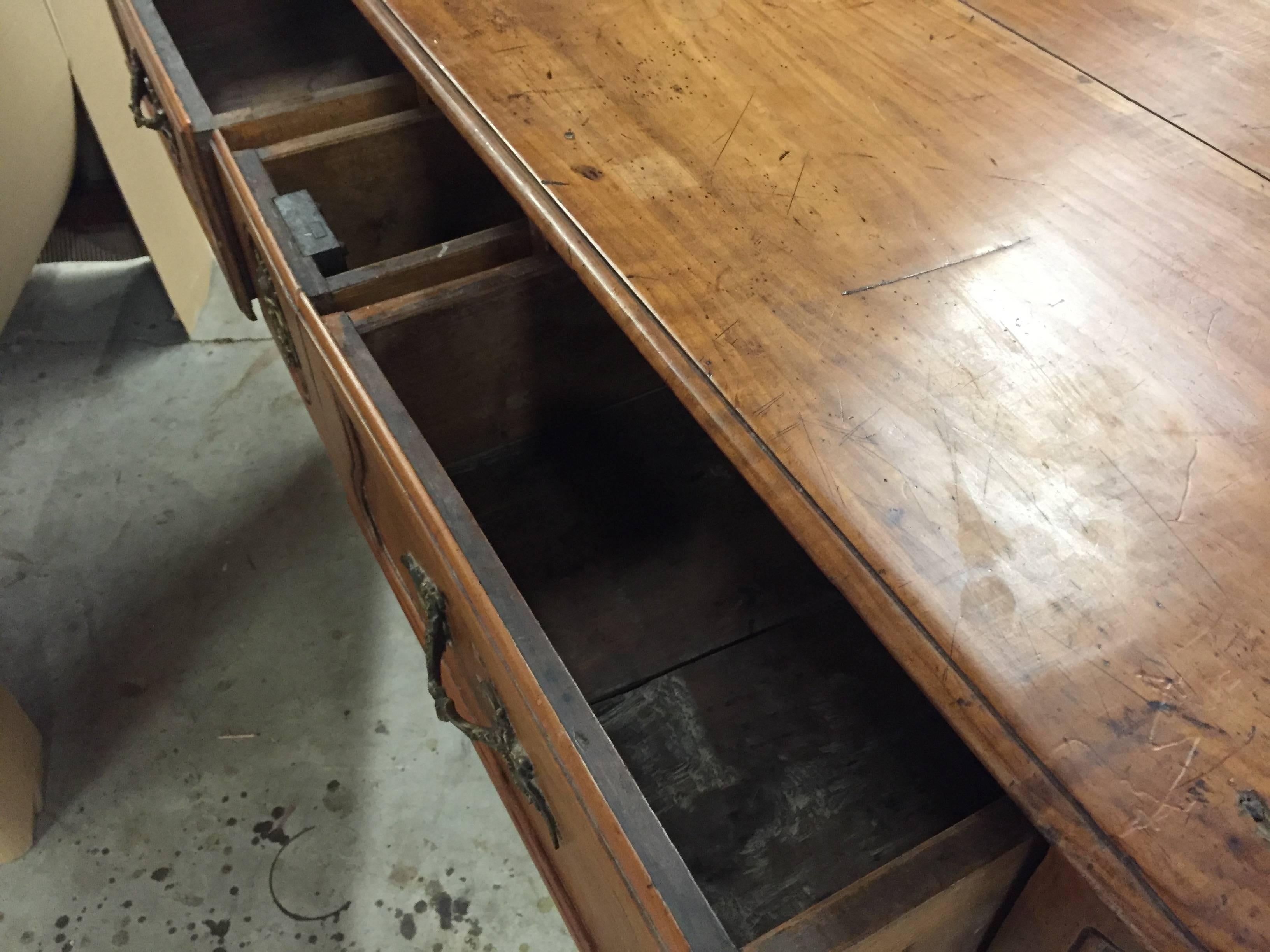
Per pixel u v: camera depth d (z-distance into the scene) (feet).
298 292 2.43
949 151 2.06
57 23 4.13
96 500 4.60
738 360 1.66
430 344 2.62
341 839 3.53
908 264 1.82
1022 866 1.59
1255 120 2.12
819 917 1.44
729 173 2.02
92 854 3.49
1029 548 1.40
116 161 4.58
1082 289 1.76
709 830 2.29
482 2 2.59
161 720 3.84
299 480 4.68
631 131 2.14
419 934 3.31
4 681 3.95
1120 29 2.42
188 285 5.31
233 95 3.79
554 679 1.63
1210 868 1.12
